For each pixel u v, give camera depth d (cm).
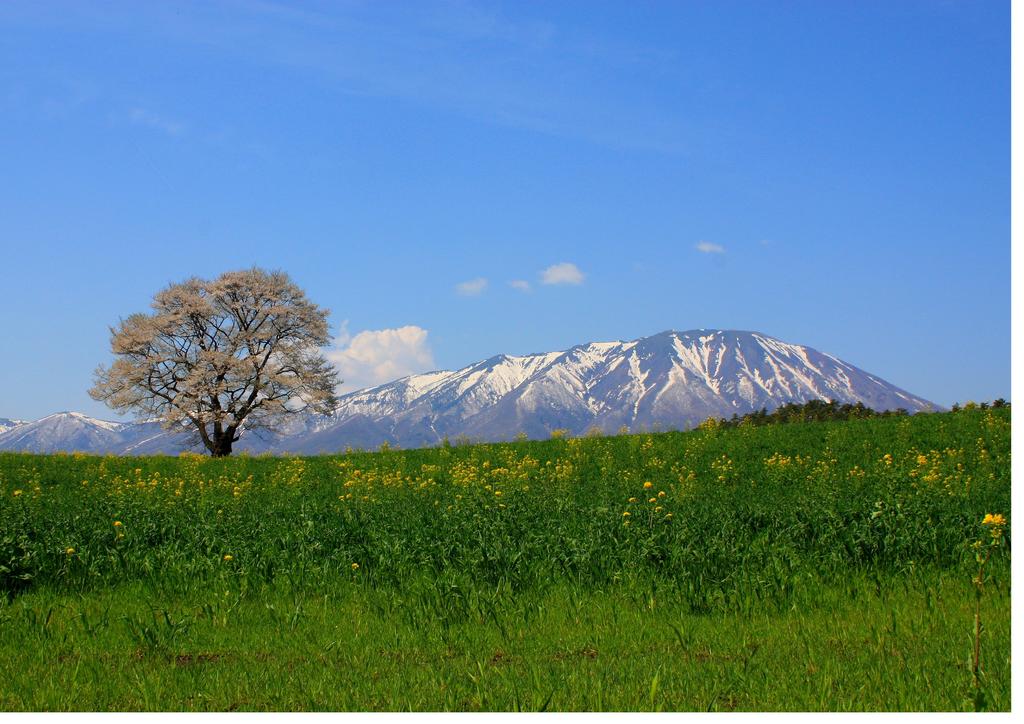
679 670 726
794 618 908
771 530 1252
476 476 2325
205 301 5606
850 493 1762
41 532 1310
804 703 627
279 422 5728
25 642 877
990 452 2359
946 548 1107
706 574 1009
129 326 5566
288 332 5819
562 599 1008
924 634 817
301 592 1073
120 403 5438
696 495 1919
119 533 1288
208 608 988
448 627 900
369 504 1814
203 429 5484
